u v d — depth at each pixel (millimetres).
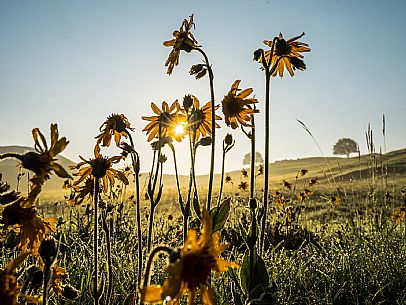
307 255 5125
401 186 16672
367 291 3992
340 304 3951
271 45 3842
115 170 2662
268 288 2834
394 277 4184
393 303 3814
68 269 3730
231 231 6008
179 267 1598
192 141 3045
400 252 4965
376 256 4727
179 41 3301
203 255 1688
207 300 1739
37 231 1986
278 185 19984
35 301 1584
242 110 3410
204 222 1737
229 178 9156
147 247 2576
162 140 2576
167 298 1662
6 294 1516
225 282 3598
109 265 2418
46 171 1820
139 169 2547
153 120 3127
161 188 2625
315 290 3900
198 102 3398
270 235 6836
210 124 3463
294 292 3930
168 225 7020
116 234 5238
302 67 3465
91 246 4629
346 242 5762
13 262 1559
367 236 5738
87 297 3082
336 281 4203
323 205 11109
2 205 2000
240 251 5504
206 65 3174
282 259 4652
